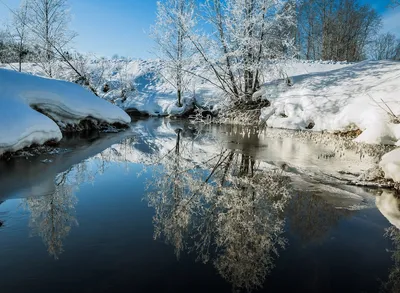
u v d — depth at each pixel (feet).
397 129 29.76
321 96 44.50
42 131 25.50
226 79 52.95
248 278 8.81
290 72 61.31
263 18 47.88
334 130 38.37
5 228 11.70
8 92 26.68
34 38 62.64
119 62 83.46
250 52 48.80
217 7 47.70
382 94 36.63
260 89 52.95
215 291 8.14
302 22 113.29
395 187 17.24
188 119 60.70
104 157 25.58
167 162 24.41
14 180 17.88
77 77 63.82
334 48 111.45
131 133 41.01
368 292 8.21
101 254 9.89
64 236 11.10
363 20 115.34
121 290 8.03
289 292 8.20
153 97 69.10
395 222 12.89
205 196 16.35
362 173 20.15
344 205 14.94
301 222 12.89
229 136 38.63
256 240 11.34
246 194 16.67
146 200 15.37
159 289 8.14
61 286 8.13
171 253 10.15
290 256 10.14
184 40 57.98
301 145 31.55
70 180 18.49
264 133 40.50
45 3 61.31
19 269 8.91
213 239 11.36
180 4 57.00
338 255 10.23
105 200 15.19
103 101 44.34
